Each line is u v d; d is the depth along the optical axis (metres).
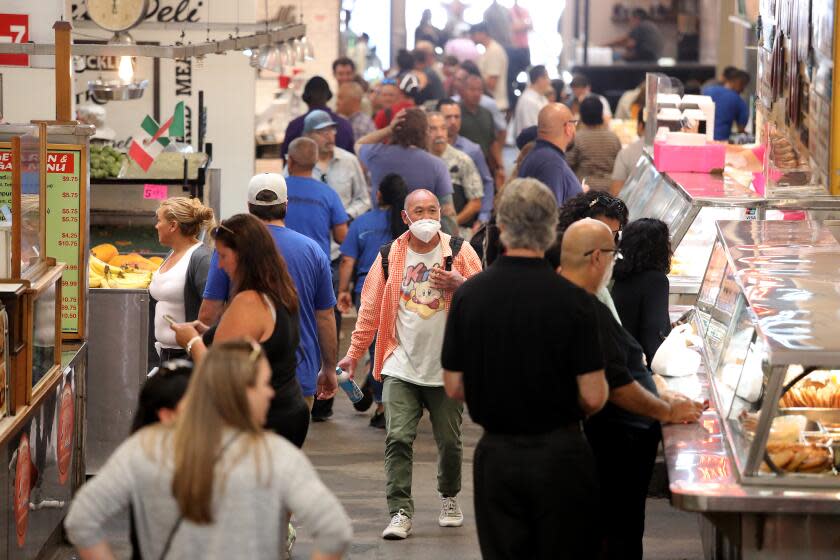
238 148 32.69
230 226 14.05
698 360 15.49
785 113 19.69
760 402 12.53
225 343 9.32
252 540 9.07
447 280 16.56
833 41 17.33
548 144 23.31
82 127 17.70
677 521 18.00
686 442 12.81
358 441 22.38
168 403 9.90
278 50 28.38
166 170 24.69
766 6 22.23
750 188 20.95
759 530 11.55
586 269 12.69
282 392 14.34
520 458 11.85
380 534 17.50
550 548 11.92
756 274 14.42
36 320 15.63
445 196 24.44
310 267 16.61
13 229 14.92
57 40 17.86
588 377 11.76
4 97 22.84
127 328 19.45
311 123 27.16
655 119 25.31
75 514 9.17
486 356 11.84
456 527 17.80
